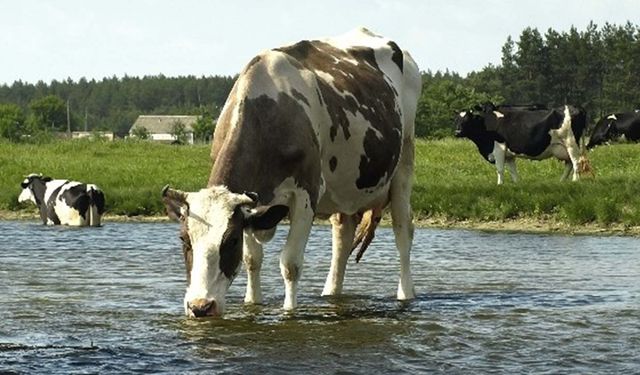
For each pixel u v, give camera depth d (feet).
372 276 45.11
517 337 29.40
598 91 435.53
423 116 313.32
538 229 69.36
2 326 31.58
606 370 25.02
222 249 29.96
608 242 60.49
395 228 39.58
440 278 44.42
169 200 30.86
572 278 43.91
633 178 81.76
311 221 34.12
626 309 34.68
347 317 33.35
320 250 56.24
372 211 38.96
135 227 74.38
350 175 36.29
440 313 34.27
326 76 36.09
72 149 150.82
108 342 28.86
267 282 42.57
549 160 119.96
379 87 38.32
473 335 29.81
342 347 28.12
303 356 26.89
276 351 27.53
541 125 95.86
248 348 27.96
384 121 37.60
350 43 39.88
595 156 120.26
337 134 35.35
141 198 84.33
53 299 37.47
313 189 34.06
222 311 29.96
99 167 121.19
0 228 73.72
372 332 30.42
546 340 28.91
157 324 31.89
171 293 39.11
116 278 43.88
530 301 37.01
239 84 33.68
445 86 332.80
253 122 32.83
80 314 33.91
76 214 75.87
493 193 76.23
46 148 152.25
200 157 139.74
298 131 33.42
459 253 54.90
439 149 138.82
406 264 38.81
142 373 24.82
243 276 44.37
